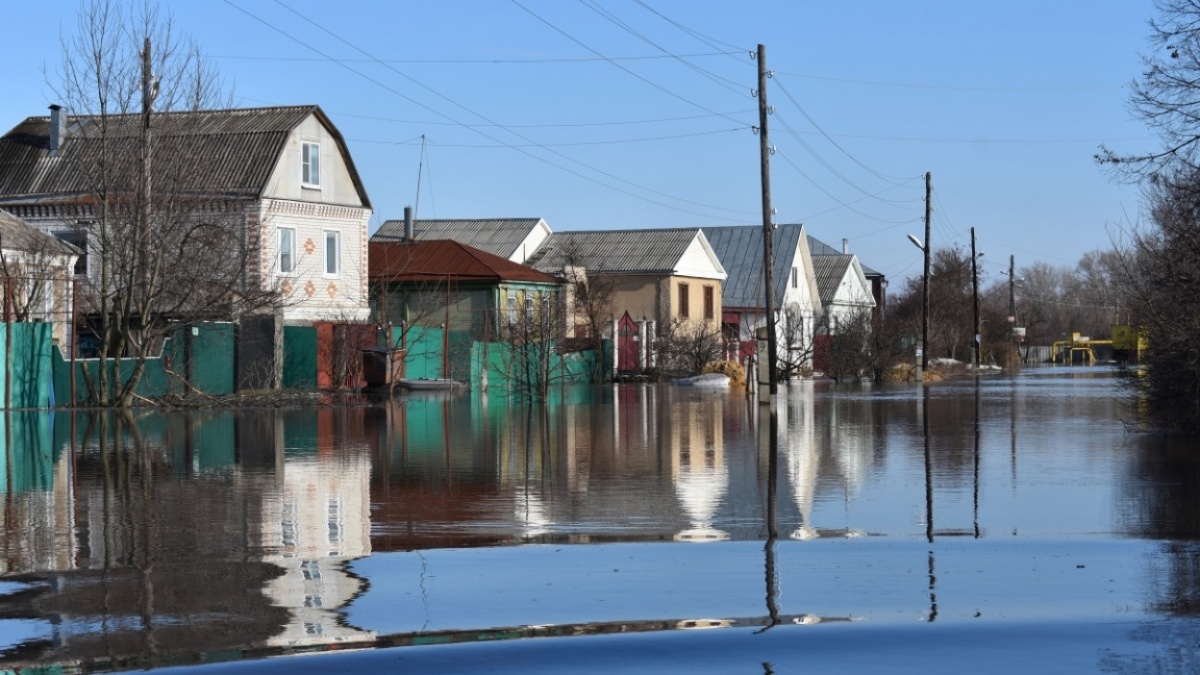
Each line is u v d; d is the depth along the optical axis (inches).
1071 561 388.5
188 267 1322.6
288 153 1674.5
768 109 1413.6
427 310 1964.8
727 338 2242.9
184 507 506.6
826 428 951.6
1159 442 796.0
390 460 693.9
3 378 1140.5
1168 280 820.0
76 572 374.6
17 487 570.6
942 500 524.7
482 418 1072.2
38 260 1347.2
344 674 273.0
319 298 1727.4
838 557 396.8
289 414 1123.3
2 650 290.5
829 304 3036.4
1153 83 832.3
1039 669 275.4
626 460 697.0
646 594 346.0
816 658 284.7
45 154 1716.3
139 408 1195.3
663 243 2440.9
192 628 309.4
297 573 374.0
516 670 276.4
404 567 382.9
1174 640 296.8
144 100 1218.6
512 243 2421.3
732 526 458.6
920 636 301.4
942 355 3193.9
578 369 1887.3
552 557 398.9
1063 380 2203.5
